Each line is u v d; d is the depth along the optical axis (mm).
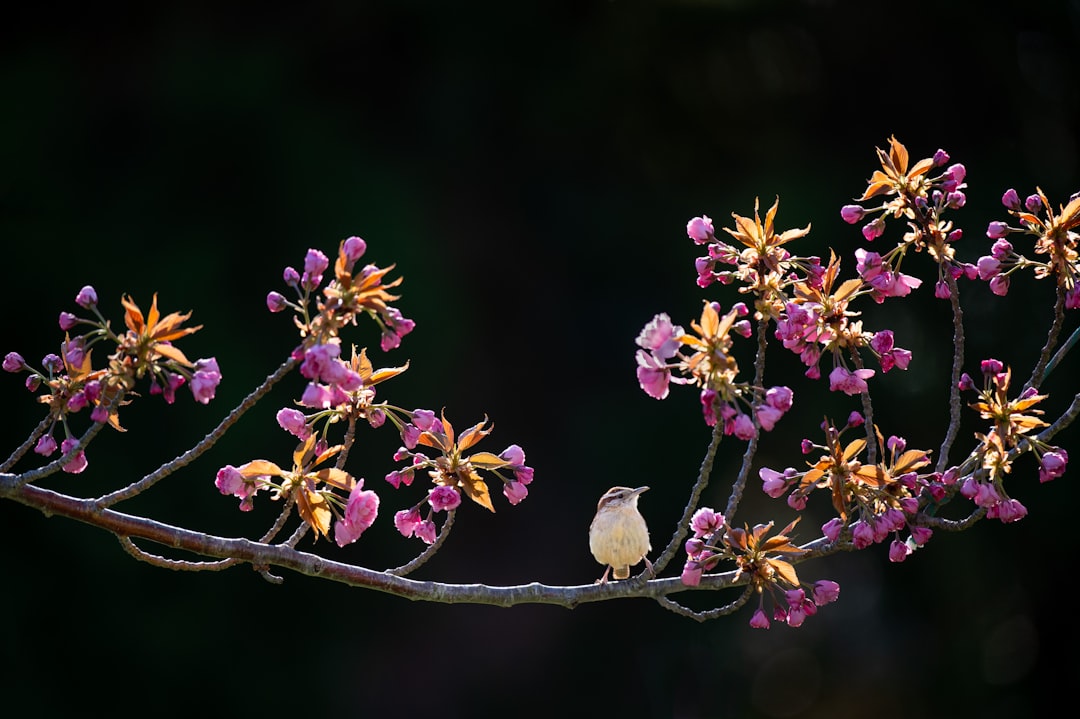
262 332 16141
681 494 18031
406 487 16859
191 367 3992
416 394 16859
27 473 4020
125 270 15742
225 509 15492
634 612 18703
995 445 4398
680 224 19141
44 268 15461
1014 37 18891
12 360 4184
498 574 18031
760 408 4020
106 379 4039
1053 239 4637
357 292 3891
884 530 4266
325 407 4387
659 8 19266
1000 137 18938
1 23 16984
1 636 14562
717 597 19094
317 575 4371
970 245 17750
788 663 20062
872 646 20094
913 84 19469
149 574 15500
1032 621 18109
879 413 17562
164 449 15281
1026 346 17203
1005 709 17922
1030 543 17406
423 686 17312
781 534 4328
